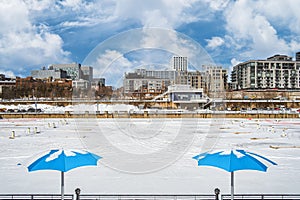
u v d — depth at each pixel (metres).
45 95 104.50
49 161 8.81
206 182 14.37
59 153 9.16
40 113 63.81
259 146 25.42
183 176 15.43
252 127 42.50
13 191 13.06
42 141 29.03
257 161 8.88
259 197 12.14
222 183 14.23
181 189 13.25
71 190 13.14
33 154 21.95
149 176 15.38
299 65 138.75
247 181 14.57
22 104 84.56
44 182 14.39
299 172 16.31
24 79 120.06
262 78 136.88
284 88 129.25
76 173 16.00
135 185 13.84
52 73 152.50
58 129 40.81
